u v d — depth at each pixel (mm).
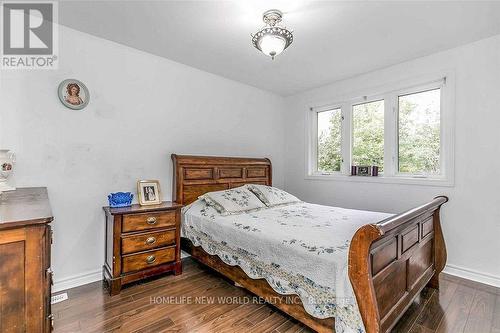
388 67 3057
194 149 3176
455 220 2580
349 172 3508
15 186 2027
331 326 1446
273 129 4156
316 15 2010
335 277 1400
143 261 2332
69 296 2123
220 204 2627
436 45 2521
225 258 2223
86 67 2363
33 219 975
